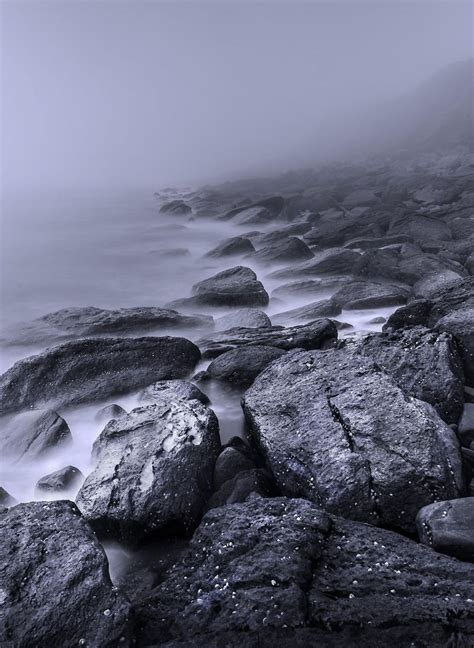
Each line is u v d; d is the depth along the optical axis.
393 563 4.87
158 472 6.36
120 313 12.59
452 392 7.56
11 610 4.48
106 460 6.80
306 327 10.26
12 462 7.88
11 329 12.88
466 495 6.14
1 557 4.91
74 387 9.41
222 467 6.81
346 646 4.25
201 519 6.07
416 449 6.16
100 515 6.02
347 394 7.23
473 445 7.00
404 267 14.43
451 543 5.07
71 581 4.67
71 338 11.95
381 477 5.95
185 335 12.15
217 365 9.34
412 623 4.34
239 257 20.98
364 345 8.94
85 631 4.38
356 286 13.25
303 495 6.33
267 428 7.20
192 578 4.98
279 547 5.01
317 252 20.17
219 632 4.45
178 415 7.39
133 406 9.27
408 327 9.21
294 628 4.38
